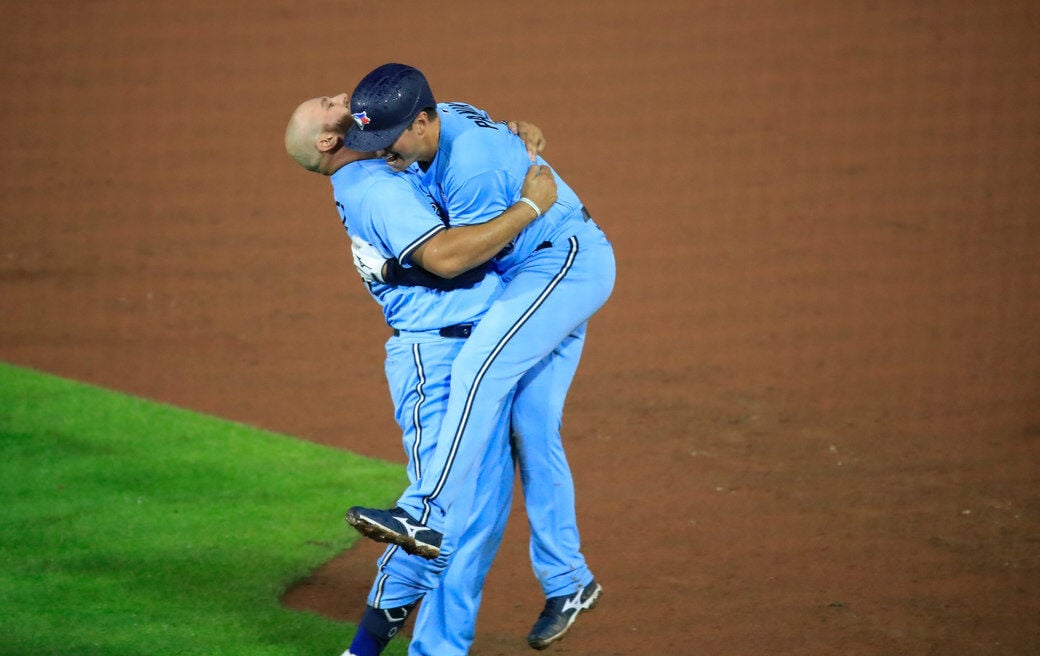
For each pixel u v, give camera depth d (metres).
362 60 53.72
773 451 25.22
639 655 18.22
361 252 16.39
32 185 42.72
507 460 17.45
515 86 50.56
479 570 17.44
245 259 36.88
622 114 47.94
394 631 16.94
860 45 53.25
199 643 17.92
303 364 29.86
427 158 16.11
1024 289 33.38
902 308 32.44
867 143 44.53
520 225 15.74
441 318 16.64
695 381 28.66
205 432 25.94
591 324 32.09
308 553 21.12
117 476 23.73
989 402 27.33
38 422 26.08
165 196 41.94
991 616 19.16
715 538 21.83
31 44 56.22
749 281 34.53
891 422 26.44
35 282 35.06
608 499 23.33
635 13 59.12
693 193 41.19
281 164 44.91
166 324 32.31
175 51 55.50
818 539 21.73
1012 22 54.31
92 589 19.41
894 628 18.84
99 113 49.31
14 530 21.34
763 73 51.19
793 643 18.47
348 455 25.06
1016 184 40.59
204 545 21.17
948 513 22.61
